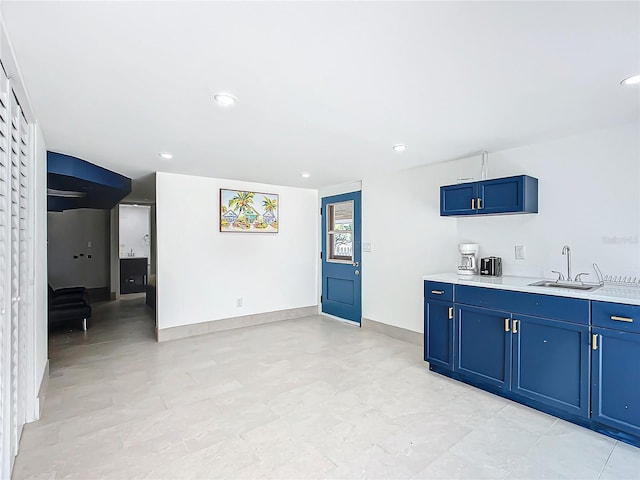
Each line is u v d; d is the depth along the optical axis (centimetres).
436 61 161
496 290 270
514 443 208
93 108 215
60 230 750
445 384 293
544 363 243
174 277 429
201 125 248
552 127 258
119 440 211
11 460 178
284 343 407
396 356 362
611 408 212
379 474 181
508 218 321
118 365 337
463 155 339
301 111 223
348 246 508
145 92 192
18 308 193
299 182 497
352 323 498
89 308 469
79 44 144
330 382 297
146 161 360
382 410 248
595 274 269
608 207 262
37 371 240
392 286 434
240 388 285
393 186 430
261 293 504
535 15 127
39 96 196
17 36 137
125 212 772
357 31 137
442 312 310
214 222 460
